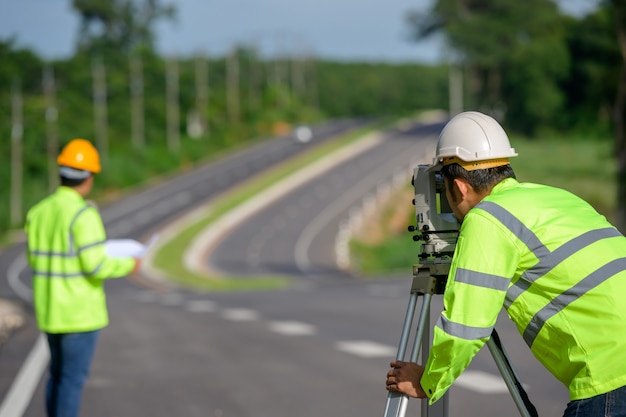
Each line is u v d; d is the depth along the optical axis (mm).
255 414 12242
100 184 166125
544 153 160250
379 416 11914
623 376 5090
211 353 18922
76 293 9859
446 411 6098
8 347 20047
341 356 17812
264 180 157875
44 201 10102
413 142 193875
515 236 5270
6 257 121062
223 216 127562
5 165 169250
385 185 144375
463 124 5648
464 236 5355
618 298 5160
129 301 42688
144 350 19734
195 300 39062
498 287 5242
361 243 105500
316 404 12844
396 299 32031
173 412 12531
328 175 159875
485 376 14602
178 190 159375
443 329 5273
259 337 21609
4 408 12945
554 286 5242
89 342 9984
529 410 5703
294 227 119125
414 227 5949
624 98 80500
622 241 5391
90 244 9750
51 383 10078
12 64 198125
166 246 105812
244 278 77375
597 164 139375
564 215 5348
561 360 5320
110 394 14078
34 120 179500
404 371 5652
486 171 5598
